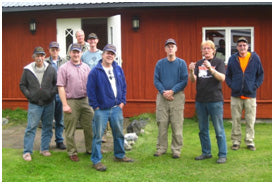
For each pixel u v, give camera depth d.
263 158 5.19
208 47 5.03
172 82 5.21
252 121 5.73
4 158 5.05
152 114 8.05
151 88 8.15
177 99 5.24
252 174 4.53
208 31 8.02
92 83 4.72
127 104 8.23
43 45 8.41
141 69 8.14
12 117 7.89
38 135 6.63
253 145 5.68
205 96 5.02
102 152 5.55
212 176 4.50
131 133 6.38
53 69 5.27
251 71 5.64
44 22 8.36
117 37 7.74
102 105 4.77
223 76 4.90
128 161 5.12
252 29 7.86
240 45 5.61
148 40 8.07
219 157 5.10
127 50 8.14
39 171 4.66
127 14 8.06
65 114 5.11
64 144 6.04
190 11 7.93
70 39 8.34
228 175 4.52
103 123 4.81
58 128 5.77
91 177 4.45
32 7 7.81
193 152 5.59
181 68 5.20
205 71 5.03
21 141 6.19
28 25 8.43
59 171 4.68
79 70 5.13
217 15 7.90
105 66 4.88
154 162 5.09
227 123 7.66
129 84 8.20
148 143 6.09
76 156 5.18
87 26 8.81
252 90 5.65
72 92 5.08
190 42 7.98
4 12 8.11
